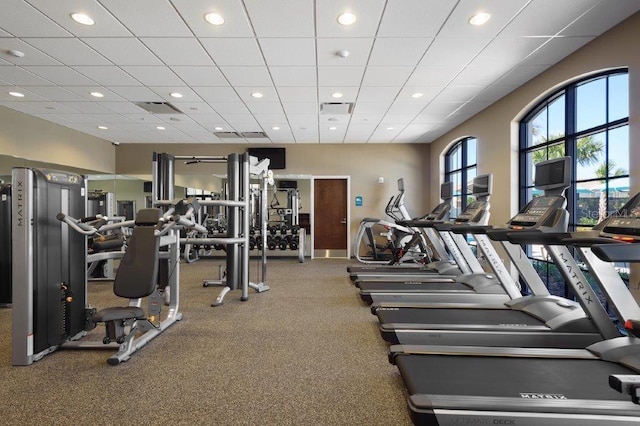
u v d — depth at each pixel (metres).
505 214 5.25
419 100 5.40
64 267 3.02
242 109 5.84
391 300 4.16
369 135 7.82
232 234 4.90
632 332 1.85
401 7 2.95
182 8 2.95
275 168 8.65
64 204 3.04
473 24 3.21
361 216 8.73
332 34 3.39
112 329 2.71
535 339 2.83
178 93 5.07
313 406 2.16
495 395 1.79
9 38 3.47
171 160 4.71
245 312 4.14
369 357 2.88
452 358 2.24
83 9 2.97
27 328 2.69
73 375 2.55
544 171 3.03
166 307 4.36
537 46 3.65
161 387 2.38
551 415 1.59
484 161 5.87
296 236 8.22
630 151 3.14
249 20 3.14
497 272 3.85
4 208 4.25
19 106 5.70
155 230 2.88
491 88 4.89
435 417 1.61
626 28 3.15
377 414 2.08
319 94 5.11
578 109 4.09
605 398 1.77
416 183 8.66
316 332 3.47
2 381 2.46
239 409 2.13
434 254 7.18
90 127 7.09
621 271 3.59
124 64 4.08
